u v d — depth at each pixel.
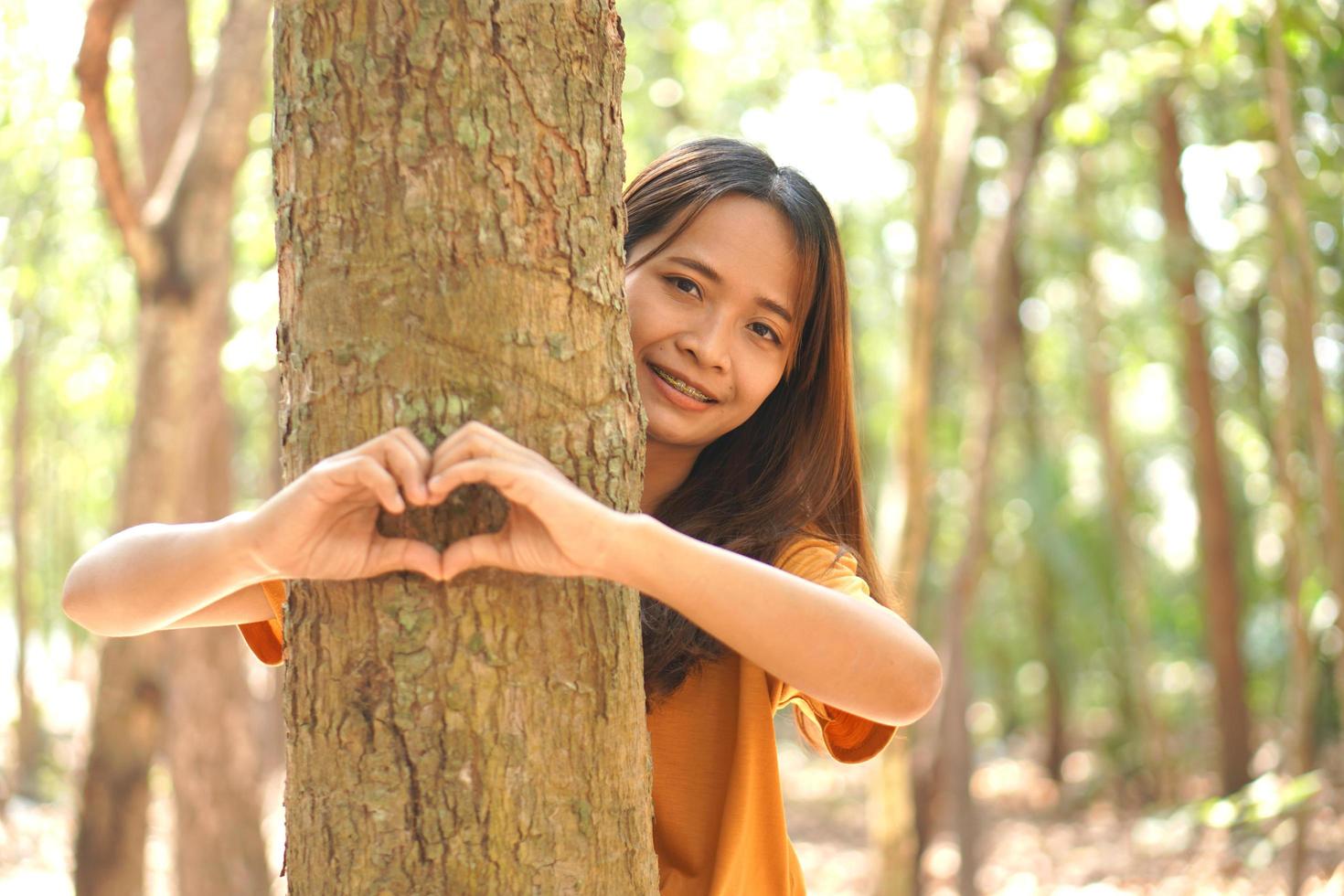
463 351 1.19
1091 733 14.52
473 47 1.20
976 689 14.82
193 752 5.05
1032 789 12.09
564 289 1.24
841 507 1.84
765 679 1.55
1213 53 4.69
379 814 1.19
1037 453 11.52
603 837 1.25
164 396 4.31
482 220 1.20
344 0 1.21
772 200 1.64
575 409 1.24
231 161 4.25
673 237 1.62
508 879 1.20
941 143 5.92
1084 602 11.56
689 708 1.57
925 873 6.60
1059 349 12.89
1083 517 11.95
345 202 1.20
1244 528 10.78
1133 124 8.12
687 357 1.60
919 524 5.16
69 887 8.06
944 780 6.73
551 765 1.22
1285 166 4.47
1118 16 5.56
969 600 6.65
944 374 10.91
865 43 6.73
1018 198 6.41
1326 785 5.52
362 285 1.20
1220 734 9.42
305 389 1.23
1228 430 10.66
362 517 1.19
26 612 12.23
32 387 12.63
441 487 1.13
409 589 1.20
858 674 1.30
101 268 6.98
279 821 7.93
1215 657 9.41
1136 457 14.30
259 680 10.36
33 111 4.21
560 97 1.24
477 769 1.19
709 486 1.83
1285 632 8.84
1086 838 9.58
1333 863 6.37
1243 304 8.20
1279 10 4.22
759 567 1.27
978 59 6.10
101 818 4.41
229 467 6.62
